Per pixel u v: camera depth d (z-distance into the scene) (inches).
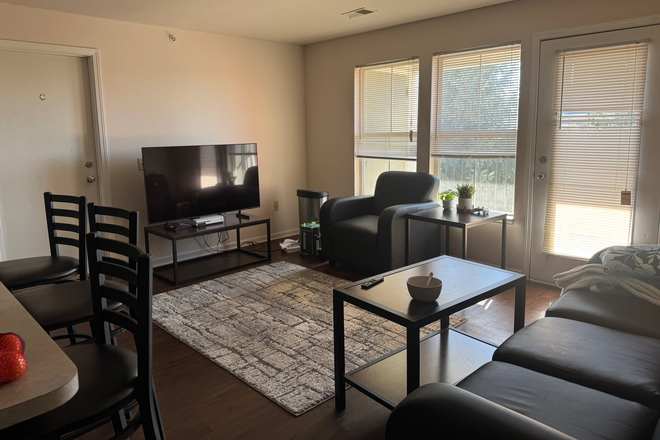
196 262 184.7
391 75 187.0
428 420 47.1
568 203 146.0
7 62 142.9
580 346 70.3
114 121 163.8
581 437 49.9
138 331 53.3
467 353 94.0
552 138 146.5
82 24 153.1
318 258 187.5
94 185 163.9
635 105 130.1
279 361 103.9
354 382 83.8
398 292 86.0
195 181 170.7
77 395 51.3
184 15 156.6
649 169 129.8
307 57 217.8
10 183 147.4
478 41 158.7
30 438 45.6
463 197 155.2
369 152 200.4
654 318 80.6
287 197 222.2
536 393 58.4
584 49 136.8
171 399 90.7
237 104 197.2
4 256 148.3
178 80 178.2
